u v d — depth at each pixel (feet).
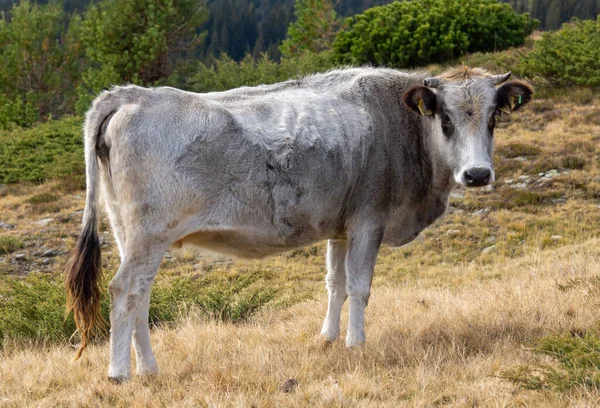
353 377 25.67
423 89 29.32
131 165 26.78
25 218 81.97
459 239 66.28
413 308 38.32
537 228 65.98
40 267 69.10
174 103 27.58
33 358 33.22
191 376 28.48
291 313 44.52
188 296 45.60
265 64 134.31
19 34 158.30
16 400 26.53
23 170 96.53
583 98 97.96
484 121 29.09
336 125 29.68
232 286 47.65
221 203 27.81
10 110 142.61
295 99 29.94
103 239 73.10
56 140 109.19
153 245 27.12
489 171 28.22
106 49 141.69
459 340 29.99
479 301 36.47
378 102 31.09
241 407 23.62
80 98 136.67
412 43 121.80
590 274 40.52
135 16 141.38
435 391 24.44
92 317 27.71
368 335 32.89
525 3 315.99
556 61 103.19
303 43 183.42
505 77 29.73
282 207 28.71
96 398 25.88
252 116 28.55
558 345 25.58
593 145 81.56
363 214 30.40
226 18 373.61
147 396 25.31
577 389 22.53
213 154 27.40
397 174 30.78
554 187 73.82
